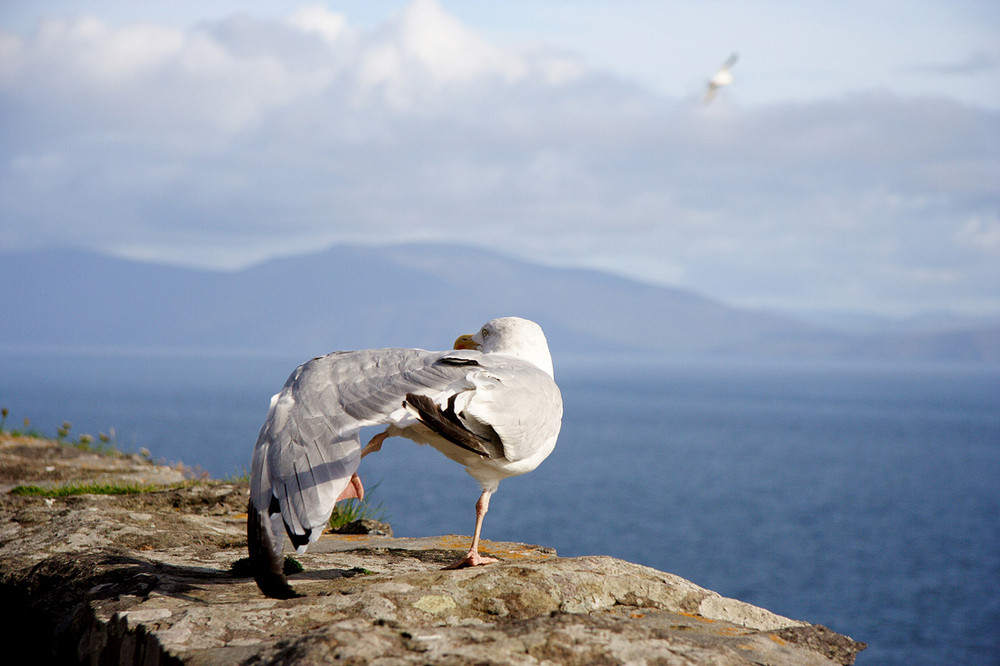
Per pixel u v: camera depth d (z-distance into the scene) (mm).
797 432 144500
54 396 176750
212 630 4414
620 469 93812
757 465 100062
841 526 62500
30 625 5750
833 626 36125
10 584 6070
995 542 56906
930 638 34562
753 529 59750
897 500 76188
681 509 67062
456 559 6566
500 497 67625
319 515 4488
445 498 61281
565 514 60750
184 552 6590
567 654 4023
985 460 108812
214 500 8781
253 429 102938
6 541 6883
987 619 37594
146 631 4414
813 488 82375
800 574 46125
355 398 5035
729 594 40750
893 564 49531
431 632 4215
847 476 91750
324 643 3912
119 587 5395
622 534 54219
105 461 12742
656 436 132625
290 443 4789
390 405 4996
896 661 31078
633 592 5336
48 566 6027
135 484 10203
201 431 99500
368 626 4230
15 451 12977
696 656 4262
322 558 6523
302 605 4715
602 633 4270
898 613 38531
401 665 3770
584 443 121500
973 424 169000
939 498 77625
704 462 101688
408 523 46344
